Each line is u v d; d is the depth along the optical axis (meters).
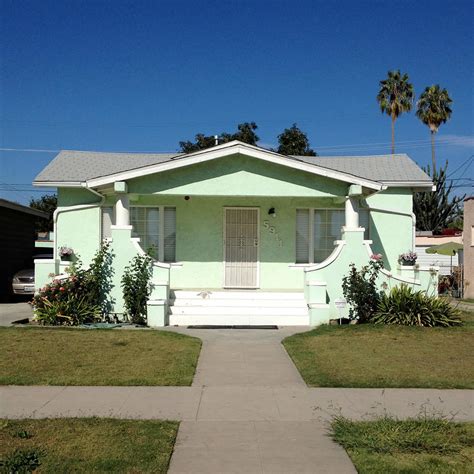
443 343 11.79
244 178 15.10
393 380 9.01
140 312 14.36
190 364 9.98
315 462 5.75
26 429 6.55
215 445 6.20
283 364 10.26
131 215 17.33
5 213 21.89
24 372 9.28
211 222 17.41
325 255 17.64
